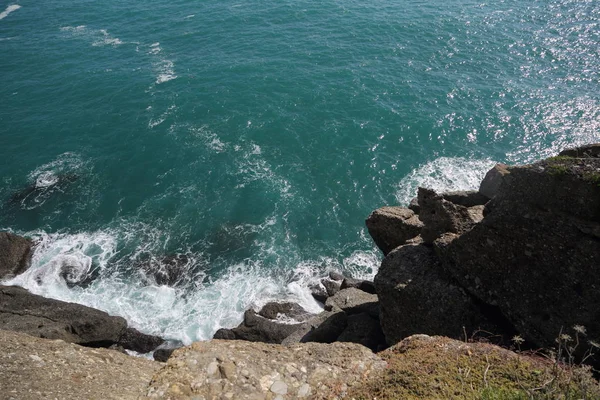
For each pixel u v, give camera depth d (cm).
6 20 6116
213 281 2673
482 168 3306
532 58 4512
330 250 2853
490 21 5238
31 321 2247
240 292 2594
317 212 3106
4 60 5038
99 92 4416
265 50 4928
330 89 4238
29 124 4019
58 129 3959
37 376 1161
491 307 1320
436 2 5809
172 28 5584
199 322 2430
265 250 2864
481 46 4753
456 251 1366
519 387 776
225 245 2912
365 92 4162
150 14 6034
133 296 2595
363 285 2330
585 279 1099
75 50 5222
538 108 3822
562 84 4109
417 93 4100
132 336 2331
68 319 2295
